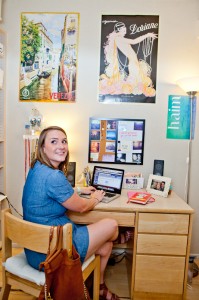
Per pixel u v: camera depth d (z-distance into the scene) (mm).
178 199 1710
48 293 997
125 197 1709
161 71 1982
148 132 2027
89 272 1335
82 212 1432
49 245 1053
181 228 1497
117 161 2047
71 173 1898
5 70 2018
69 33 1990
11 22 2004
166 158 2039
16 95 2053
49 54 2012
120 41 1977
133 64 1988
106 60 1995
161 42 1965
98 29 1978
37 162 1391
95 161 2059
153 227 1503
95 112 2035
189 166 2031
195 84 1785
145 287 1544
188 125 2012
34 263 1211
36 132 1992
